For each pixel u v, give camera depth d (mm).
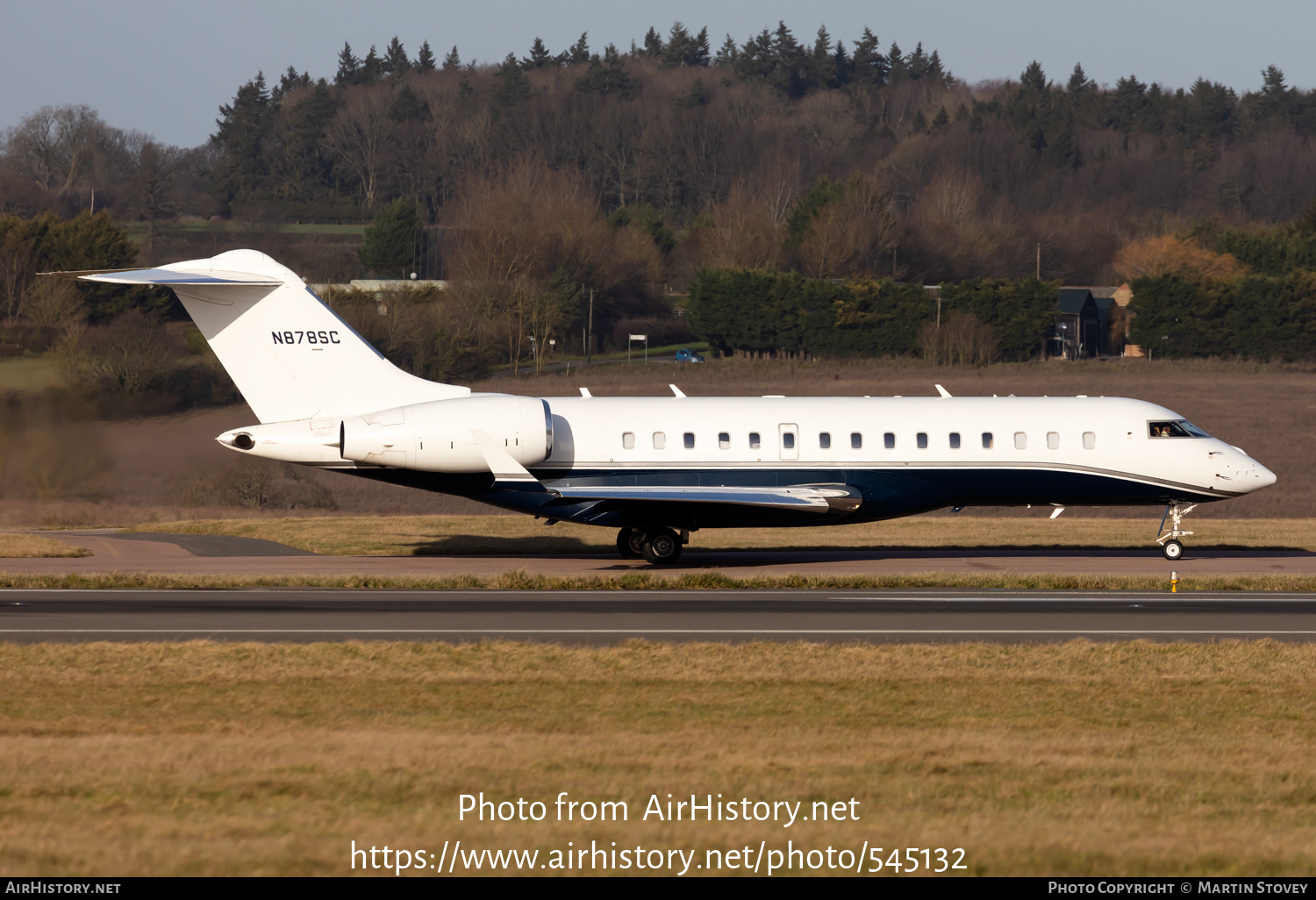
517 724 37031
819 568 76812
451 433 76688
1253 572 74750
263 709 38938
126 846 25562
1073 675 44781
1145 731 36719
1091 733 36250
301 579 69375
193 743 34000
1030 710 39438
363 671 44844
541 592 66688
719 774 31312
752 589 68312
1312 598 65000
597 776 30938
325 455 77875
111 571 74000
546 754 32969
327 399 79188
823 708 39469
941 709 39469
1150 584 68562
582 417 79375
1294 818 28328
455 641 52156
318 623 56438
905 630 55219
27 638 52344
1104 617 58812
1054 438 80500
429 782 30266
